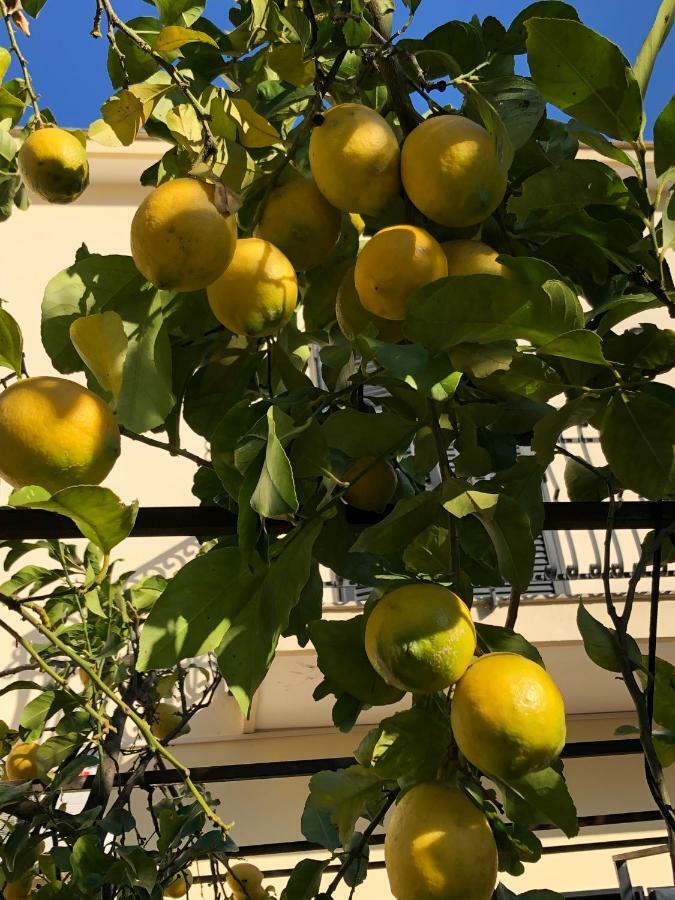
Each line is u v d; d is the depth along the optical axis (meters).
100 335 0.93
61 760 2.00
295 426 1.13
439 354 0.98
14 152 1.68
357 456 1.18
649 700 1.25
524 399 1.38
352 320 1.20
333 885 1.22
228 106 1.14
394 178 1.09
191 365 1.27
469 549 1.35
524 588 1.05
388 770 1.03
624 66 1.04
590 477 1.63
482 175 1.04
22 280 4.59
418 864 0.92
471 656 0.94
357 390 1.37
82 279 1.17
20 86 1.75
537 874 3.72
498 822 1.11
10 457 0.88
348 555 1.31
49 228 4.77
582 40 1.03
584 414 1.23
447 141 1.04
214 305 1.08
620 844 2.40
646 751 1.18
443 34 1.42
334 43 1.36
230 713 4.00
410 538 1.05
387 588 1.03
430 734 1.04
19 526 1.08
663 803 1.15
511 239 1.23
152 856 1.77
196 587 1.05
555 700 0.92
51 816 1.73
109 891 1.61
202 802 1.07
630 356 1.22
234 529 1.18
